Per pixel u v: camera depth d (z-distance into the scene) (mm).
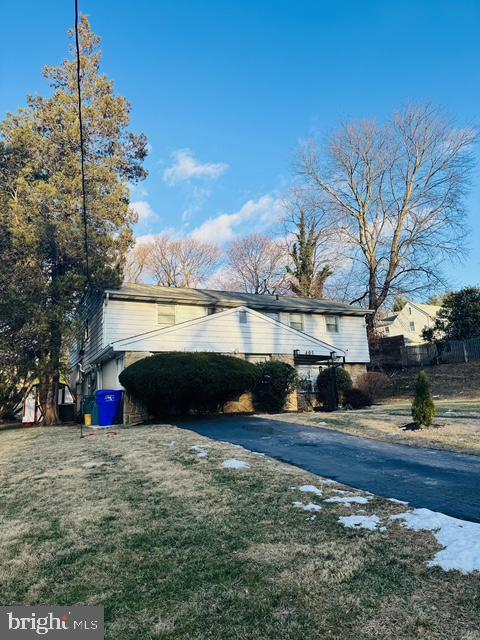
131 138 23125
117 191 20281
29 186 18234
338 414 12961
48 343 16203
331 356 17469
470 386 20047
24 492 5750
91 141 21625
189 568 3369
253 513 4477
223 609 2781
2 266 15594
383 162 27562
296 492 5094
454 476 5602
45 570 3482
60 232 17109
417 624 2479
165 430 10492
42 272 17078
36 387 18828
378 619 2559
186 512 4609
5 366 15906
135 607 2875
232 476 5898
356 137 27812
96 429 12625
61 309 15969
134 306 17516
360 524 4027
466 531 3682
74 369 23906
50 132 20109
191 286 42312
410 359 25484
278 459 6910
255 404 14930
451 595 2766
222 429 10188
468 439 7887
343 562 3301
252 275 41094
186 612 2773
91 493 5480
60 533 4234
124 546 3852
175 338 15062
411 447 7605
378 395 20859
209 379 12453
